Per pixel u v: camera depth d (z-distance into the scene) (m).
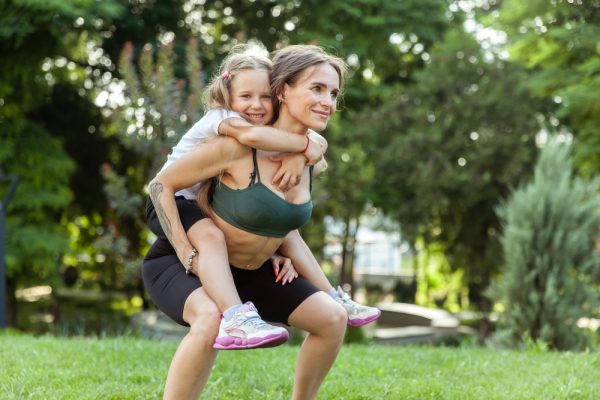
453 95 14.96
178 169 2.54
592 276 7.70
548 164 7.86
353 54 14.98
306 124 2.59
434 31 15.68
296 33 15.56
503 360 5.43
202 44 15.09
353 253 16.44
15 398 3.57
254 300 2.79
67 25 12.20
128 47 9.35
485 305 16.36
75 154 16.92
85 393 3.76
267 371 4.62
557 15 11.42
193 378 2.49
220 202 2.59
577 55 11.68
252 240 2.61
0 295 8.20
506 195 15.87
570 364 5.13
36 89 14.23
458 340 13.12
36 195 13.82
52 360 4.69
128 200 9.83
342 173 12.94
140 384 4.20
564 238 7.52
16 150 13.88
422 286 24.67
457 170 14.92
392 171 15.05
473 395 4.02
